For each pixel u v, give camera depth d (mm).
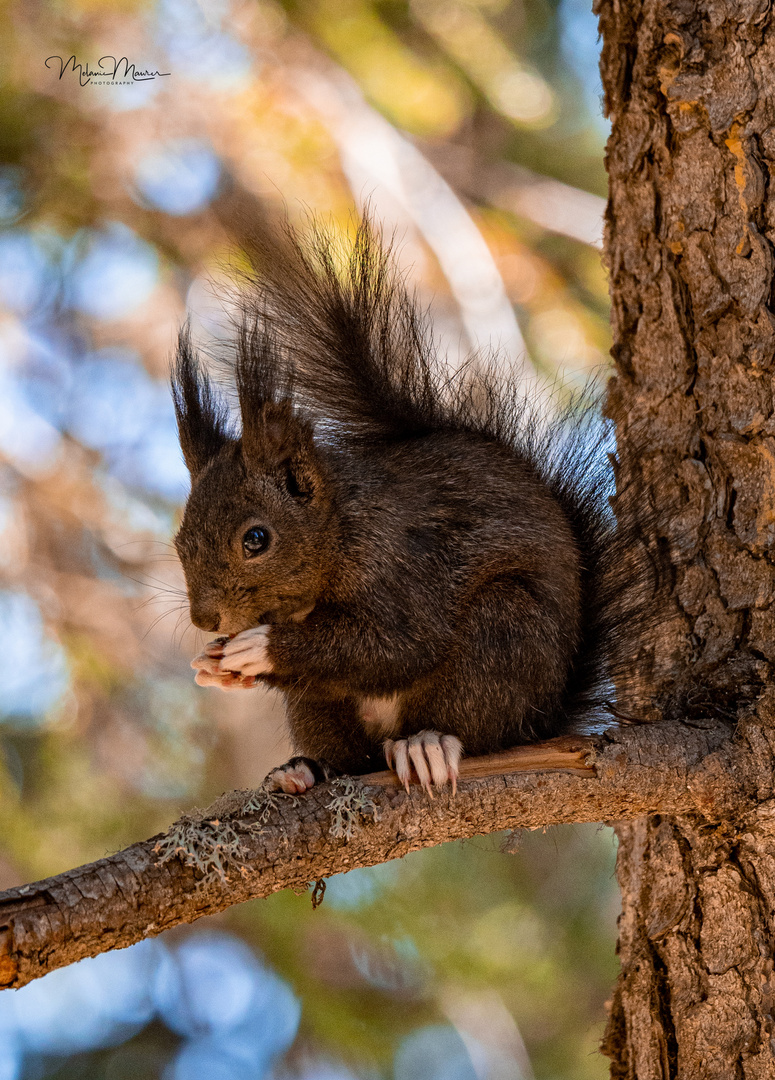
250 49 20203
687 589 8438
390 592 9219
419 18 21016
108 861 6492
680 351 8742
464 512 9398
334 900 17406
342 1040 18141
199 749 20672
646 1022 8102
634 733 7629
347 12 19703
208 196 21281
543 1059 18938
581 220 22562
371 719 9531
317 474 9367
